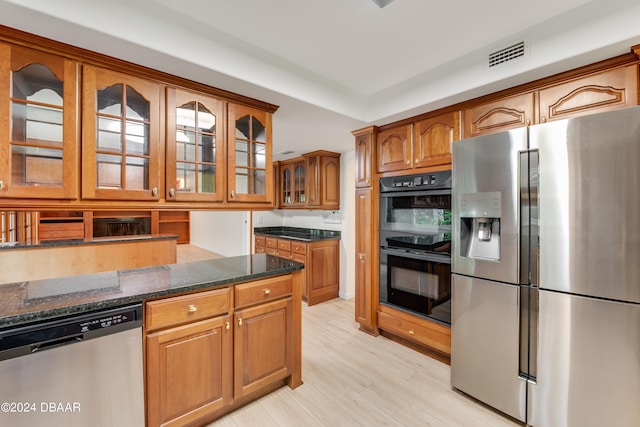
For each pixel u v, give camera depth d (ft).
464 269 6.31
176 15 5.01
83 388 4.11
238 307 5.80
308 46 6.11
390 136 8.97
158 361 4.81
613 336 4.48
